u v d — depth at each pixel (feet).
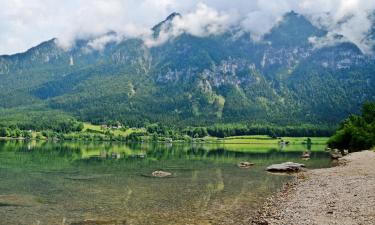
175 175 221.87
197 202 140.67
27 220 115.96
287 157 374.22
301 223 96.48
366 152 330.13
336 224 92.99
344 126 444.55
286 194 151.33
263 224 102.22
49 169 247.09
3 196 152.97
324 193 142.31
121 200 145.38
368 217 97.91
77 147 567.59
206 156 391.04
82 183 188.85
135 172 235.61
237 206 132.67
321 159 342.23
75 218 117.80
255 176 219.20
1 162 285.23
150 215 120.47
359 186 150.51
